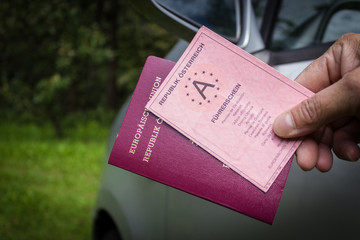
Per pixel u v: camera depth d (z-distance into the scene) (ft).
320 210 2.99
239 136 2.82
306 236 3.01
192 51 2.92
